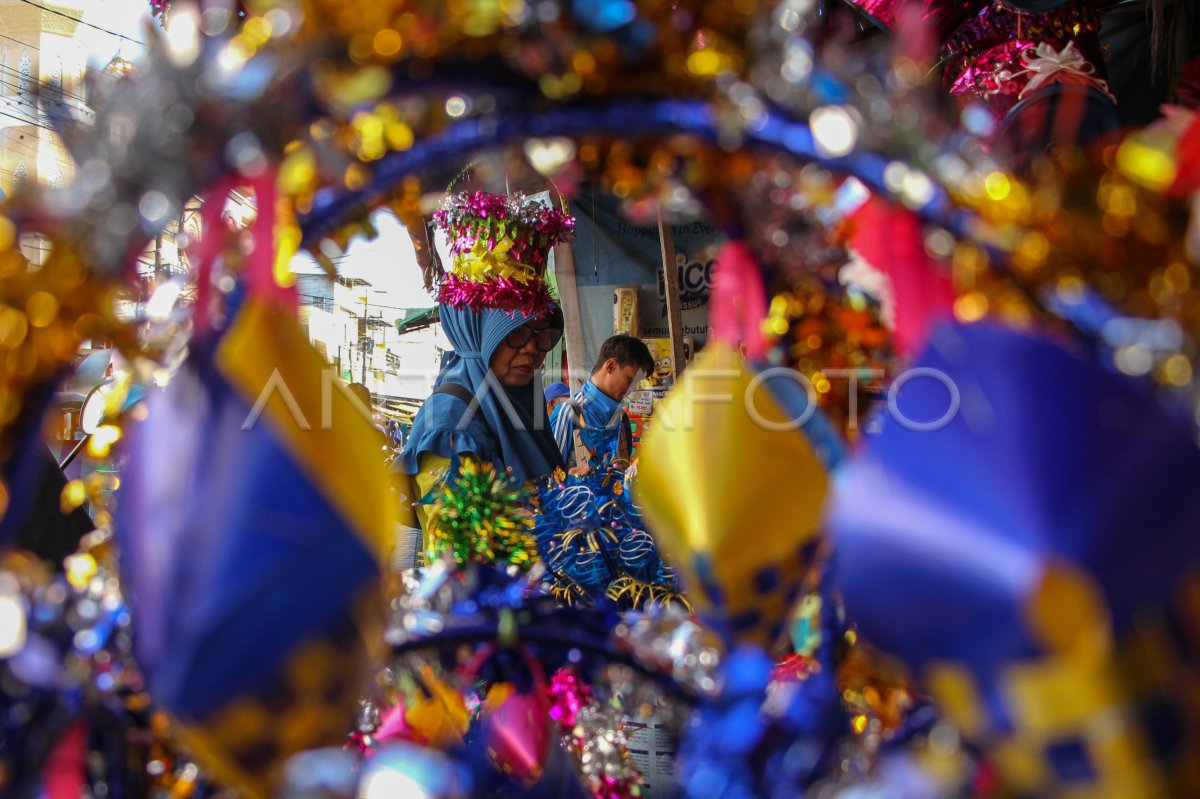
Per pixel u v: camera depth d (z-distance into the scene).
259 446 0.72
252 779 0.73
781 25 0.68
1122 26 2.27
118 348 0.73
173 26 0.64
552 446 2.27
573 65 0.68
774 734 0.85
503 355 2.15
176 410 0.74
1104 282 0.67
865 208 0.77
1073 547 0.60
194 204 0.81
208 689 0.70
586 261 3.97
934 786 0.72
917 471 0.66
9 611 0.75
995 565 0.61
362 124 0.71
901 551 0.65
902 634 0.66
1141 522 0.61
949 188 0.66
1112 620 0.59
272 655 0.70
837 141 0.67
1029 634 0.59
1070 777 0.59
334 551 0.73
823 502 0.91
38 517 1.58
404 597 1.16
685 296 3.93
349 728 0.86
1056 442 0.62
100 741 0.86
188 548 0.71
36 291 0.66
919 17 0.71
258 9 0.67
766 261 0.92
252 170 0.66
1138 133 0.73
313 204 0.79
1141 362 0.66
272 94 0.63
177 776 0.89
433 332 3.60
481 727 1.21
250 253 0.71
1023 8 1.46
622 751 1.23
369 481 0.78
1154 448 0.62
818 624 0.96
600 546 2.02
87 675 0.82
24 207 0.66
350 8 0.63
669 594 1.99
